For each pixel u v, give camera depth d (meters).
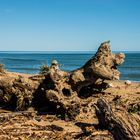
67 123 21.64
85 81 26.25
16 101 25.61
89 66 26.28
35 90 25.77
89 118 22.50
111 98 27.25
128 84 35.78
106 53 26.78
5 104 26.61
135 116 14.27
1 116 23.06
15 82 26.05
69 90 25.03
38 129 20.11
